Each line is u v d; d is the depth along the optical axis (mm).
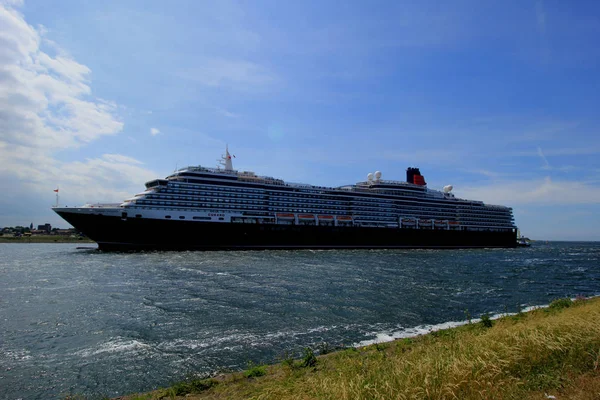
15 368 16938
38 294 33500
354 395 8914
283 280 41844
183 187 86125
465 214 132375
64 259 66000
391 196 119312
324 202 106625
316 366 14023
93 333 22172
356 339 20922
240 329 22875
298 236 99500
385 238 114250
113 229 78688
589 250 139125
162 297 32250
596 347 11844
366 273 49312
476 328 18828
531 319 19031
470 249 125500
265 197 97062
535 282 44188
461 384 9492
